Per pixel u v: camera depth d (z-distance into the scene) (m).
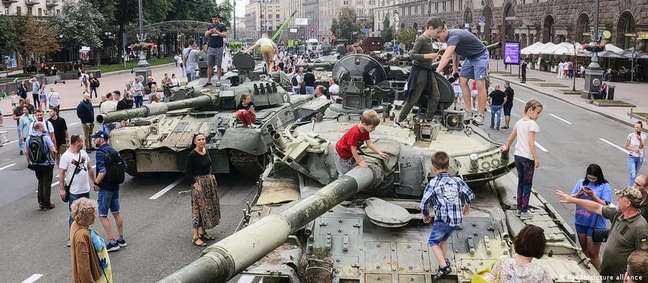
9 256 12.26
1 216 15.02
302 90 29.84
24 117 21.58
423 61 10.89
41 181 15.41
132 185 17.80
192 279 4.91
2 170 20.16
